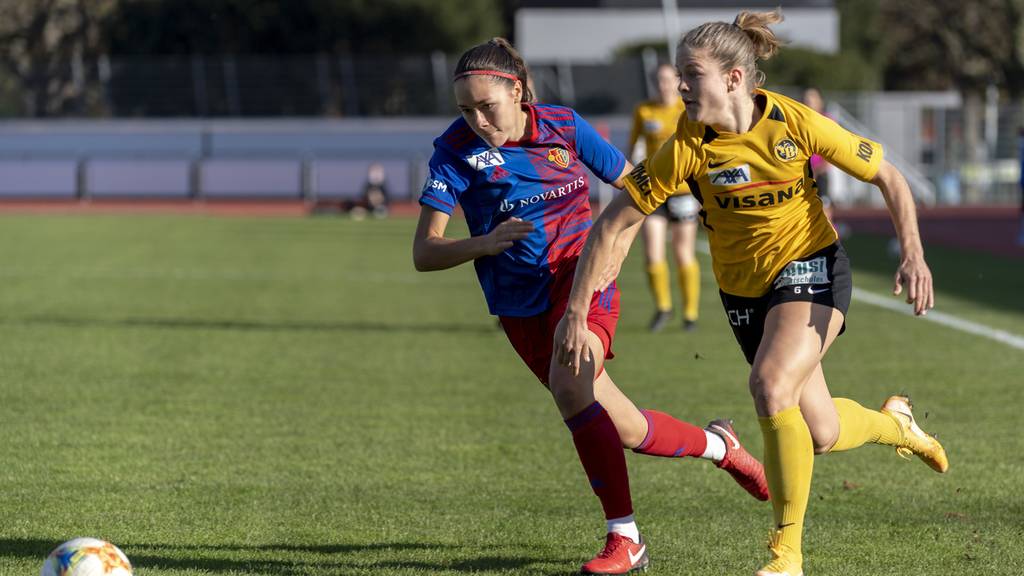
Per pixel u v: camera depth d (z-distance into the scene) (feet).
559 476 71.36
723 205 51.01
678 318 149.59
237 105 506.48
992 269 209.46
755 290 52.34
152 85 506.07
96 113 504.43
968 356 117.08
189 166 451.94
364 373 107.96
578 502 65.46
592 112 492.54
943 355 117.70
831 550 56.44
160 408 91.20
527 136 54.03
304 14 561.84
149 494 66.33
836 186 435.12
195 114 505.25
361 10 561.02
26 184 450.30
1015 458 75.87
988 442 80.38
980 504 65.16
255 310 154.40
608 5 577.84
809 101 167.12
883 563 54.29
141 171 452.76
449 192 54.08
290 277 196.95
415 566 53.57
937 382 102.83
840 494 67.41
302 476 70.85
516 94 52.54
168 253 240.32
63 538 57.47
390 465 73.82
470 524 60.95
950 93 652.48
